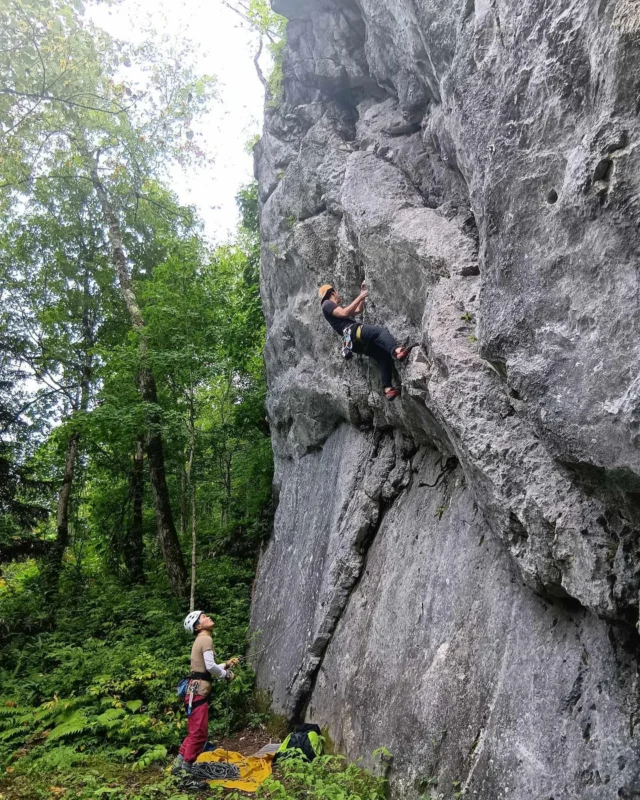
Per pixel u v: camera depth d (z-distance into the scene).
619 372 2.84
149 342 11.64
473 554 4.77
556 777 3.29
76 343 16.27
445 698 4.37
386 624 5.54
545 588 3.74
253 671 8.21
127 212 16.08
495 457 3.96
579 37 3.17
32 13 8.49
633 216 2.80
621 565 3.17
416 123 6.61
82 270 16.53
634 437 2.74
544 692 3.60
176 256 12.78
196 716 5.49
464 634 4.48
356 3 7.16
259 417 13.16
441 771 4.12
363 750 5.12
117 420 10.56
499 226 3.66
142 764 5.57
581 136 3.19
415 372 5.07
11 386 14.36
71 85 9.59
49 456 16.80
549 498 3.62
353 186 6.57
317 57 8.09
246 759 5.61
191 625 6.00
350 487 7.07
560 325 3.22
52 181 15.50
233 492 15.07
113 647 8.58
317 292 7.84
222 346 12.31
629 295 2.83
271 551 9.97
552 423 3.21
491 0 4.11
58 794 5.05
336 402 7.57
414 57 5.70
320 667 6.60
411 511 6.01
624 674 3.22
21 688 7.55
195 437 11.51
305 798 4.63
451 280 4.95
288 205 8.48
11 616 10.76
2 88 8.85
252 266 13.89
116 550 15.51
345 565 6.62
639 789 2.90
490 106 3.99
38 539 12.48
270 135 9.74
